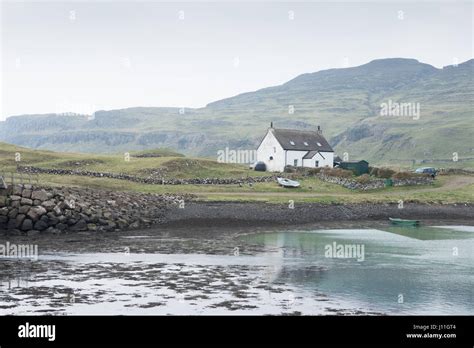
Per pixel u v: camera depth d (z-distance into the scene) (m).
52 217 49.56
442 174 110.88
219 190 77.56
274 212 63.38
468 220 69.00
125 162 95.94
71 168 88.50
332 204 70.62
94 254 37.81
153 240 45.78
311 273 31.77
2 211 49.03
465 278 31.05
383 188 90.25
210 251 39.81
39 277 29.34
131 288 26.78
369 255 39.31
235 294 25.84
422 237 51.28
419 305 24.97
